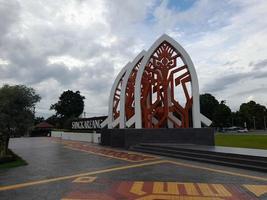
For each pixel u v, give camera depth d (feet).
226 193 28.55
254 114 341.82
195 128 79.46
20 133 72.08
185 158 55.31
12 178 38.40
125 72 101.60
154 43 84.53
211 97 277.44
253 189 30.12
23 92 70.64
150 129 80.59
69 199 26.84
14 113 68.39
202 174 39.06
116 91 104.88
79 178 37.45
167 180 35.24
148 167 45.78
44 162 54.80
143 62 84.07
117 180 35.60
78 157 62.23
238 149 57.72
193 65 82.48
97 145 98.84
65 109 268.41
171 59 85.10
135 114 82.17
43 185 33.55
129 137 80.79
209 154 52.90
